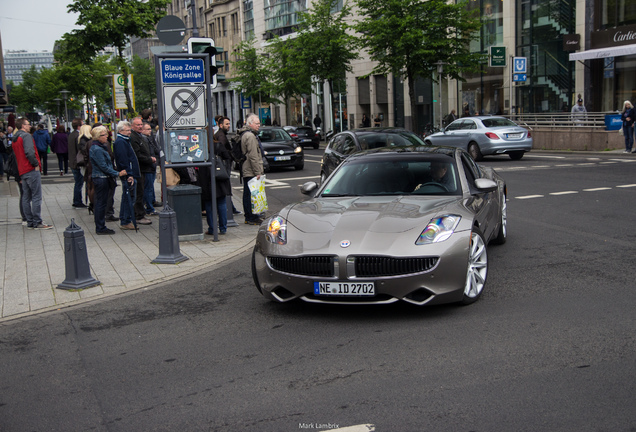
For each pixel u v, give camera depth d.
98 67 46.88
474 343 4.59
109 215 12.05
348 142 13.17
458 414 3.45
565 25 30.25
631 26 26.88
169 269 7.91
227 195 10.24
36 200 11.19
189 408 3.77
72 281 7.09
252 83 50.09
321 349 4.66
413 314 5.39
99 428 3.58
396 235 5.24
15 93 84.81
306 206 6.19
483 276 5.72
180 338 5.18
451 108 36.97
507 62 33.12
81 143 12.77
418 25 28.92
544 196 12.48
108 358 4.81
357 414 3.53
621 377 3.83
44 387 4.28
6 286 7.32
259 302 6.16
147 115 13.14
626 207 10.65
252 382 4.11
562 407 3.47
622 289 5.82
